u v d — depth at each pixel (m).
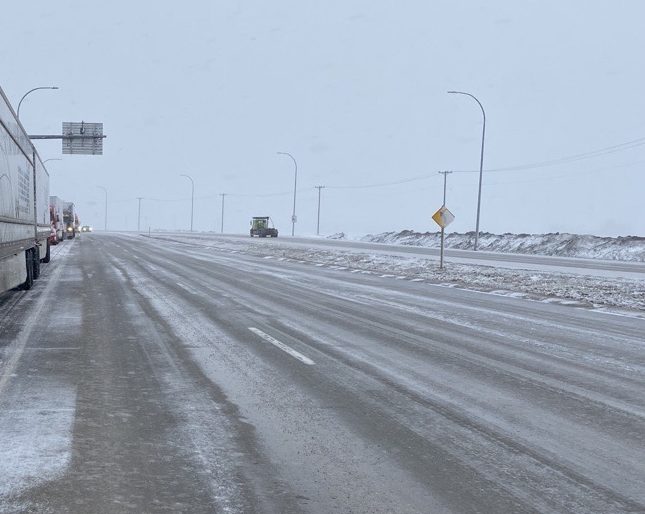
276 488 4.14
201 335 9.88
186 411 5.80
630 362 8.55
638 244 46.88
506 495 4.10
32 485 4.11
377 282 21.20
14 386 6.59
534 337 10.48
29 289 16.27
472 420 5.72
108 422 5.43
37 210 18.59
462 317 12.77
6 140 11.44
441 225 26.78
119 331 10.11
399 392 6.66
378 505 3.91
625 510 3.92
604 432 5.46
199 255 37.16
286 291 17.22
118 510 3.77
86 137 43.41
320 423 5.54
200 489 4.10
